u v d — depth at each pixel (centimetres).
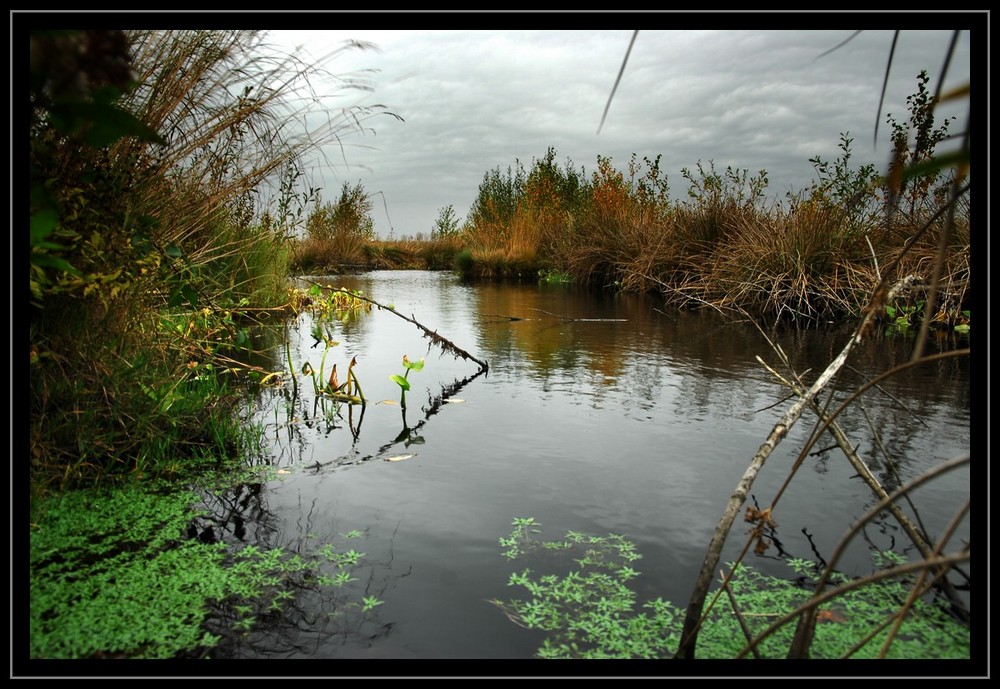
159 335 287
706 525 199
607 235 1167
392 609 155
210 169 304
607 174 1296
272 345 528
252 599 159
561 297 990
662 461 254
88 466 227
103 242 219
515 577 169
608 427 302
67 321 233
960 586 166
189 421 276
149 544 186
